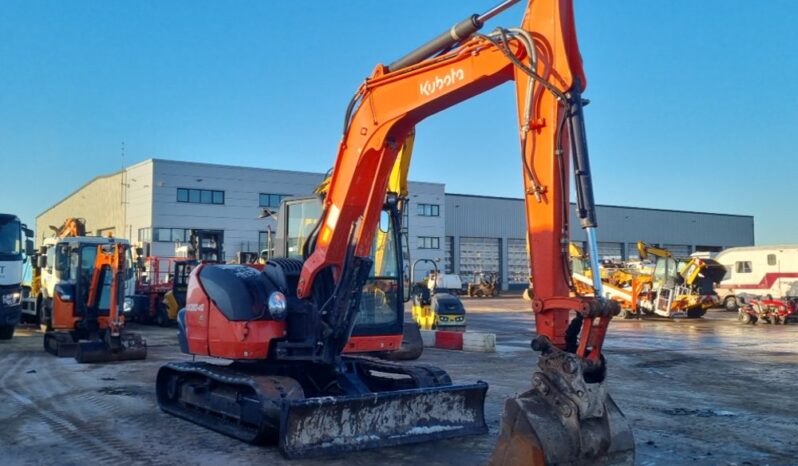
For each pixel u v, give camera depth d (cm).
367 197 728
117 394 1035
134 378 1194
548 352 514
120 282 1426
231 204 4466
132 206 4478
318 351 743
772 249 3328
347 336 747
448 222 5803
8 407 941
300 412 663
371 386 851
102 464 668
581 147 511
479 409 775
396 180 881
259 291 775
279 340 767
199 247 2481
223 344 785
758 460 690
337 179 741
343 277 738
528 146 549
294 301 767
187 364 900
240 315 765
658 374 1289
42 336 1991
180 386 902
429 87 644
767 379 1229
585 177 506
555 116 532
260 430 706
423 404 736
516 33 556
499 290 5741
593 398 494
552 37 534
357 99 720
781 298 2630
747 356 1577
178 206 4300
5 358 1475
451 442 735
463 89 614
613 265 3397
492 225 6034
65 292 1620
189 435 778
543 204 538
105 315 1559
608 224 6425
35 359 1459
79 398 1005
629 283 2969
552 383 502
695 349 1727
